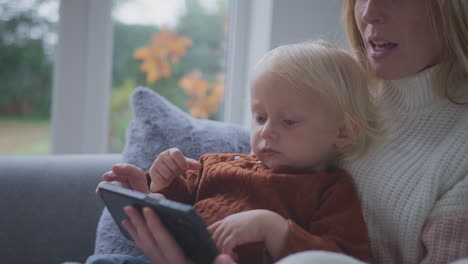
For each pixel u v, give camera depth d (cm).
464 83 77
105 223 96
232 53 171
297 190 78
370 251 73
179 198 88
